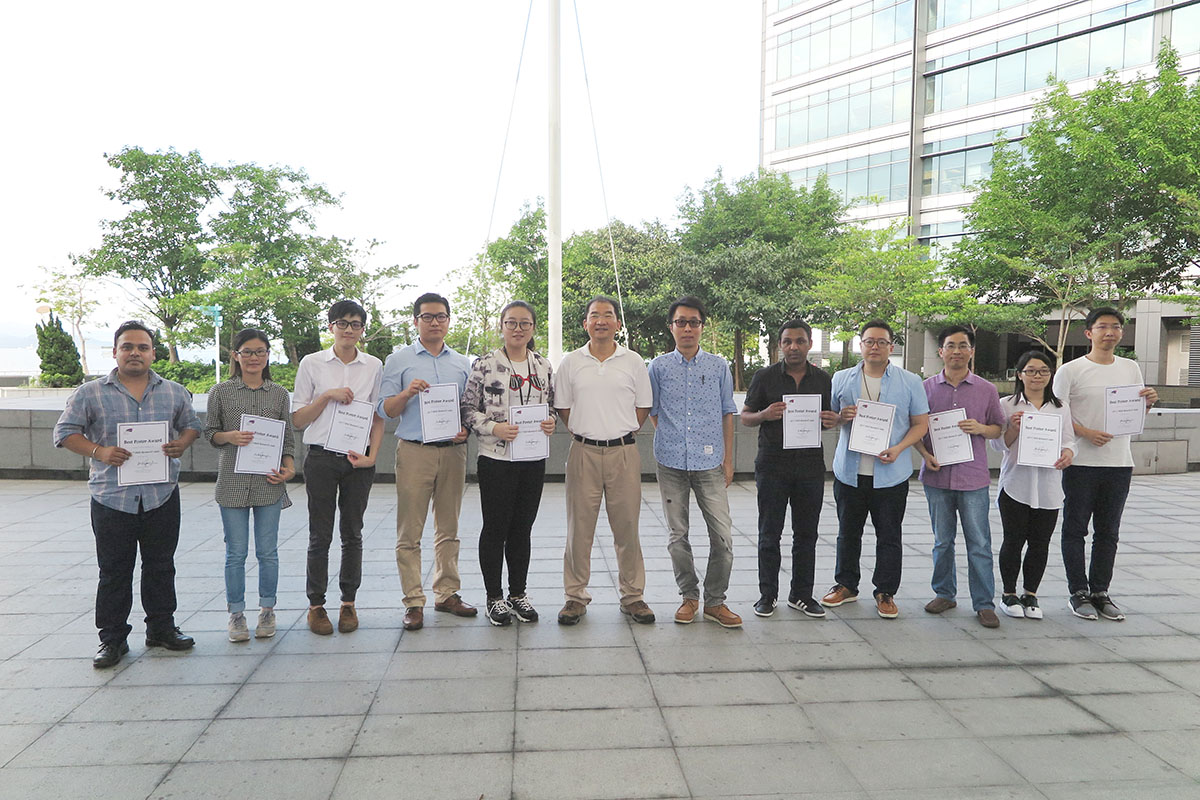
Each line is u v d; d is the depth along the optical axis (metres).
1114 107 20.44
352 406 4.02
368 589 4.85
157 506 3.67
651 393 4.30
